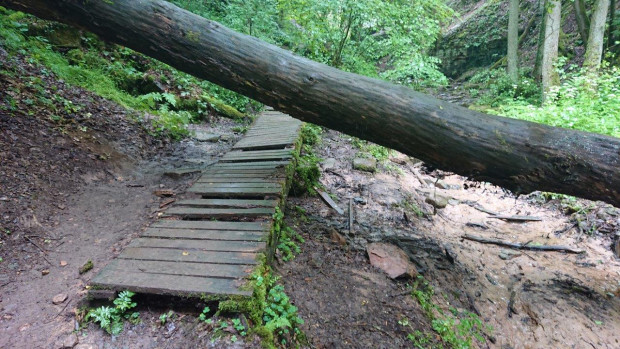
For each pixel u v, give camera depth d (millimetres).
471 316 3664
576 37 13281
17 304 2543
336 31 9977
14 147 4172
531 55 15039
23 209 3482
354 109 3531
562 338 3656
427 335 3100
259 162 5348
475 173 3490
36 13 3668
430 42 10266
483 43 17219
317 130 8617
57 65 6605
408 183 6801
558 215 5895
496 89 12695
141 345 2229
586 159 3115
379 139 3680
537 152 3203
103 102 6559
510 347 3475
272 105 3883
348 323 3018
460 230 5555
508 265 4742
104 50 8445
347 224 4852
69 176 4359
